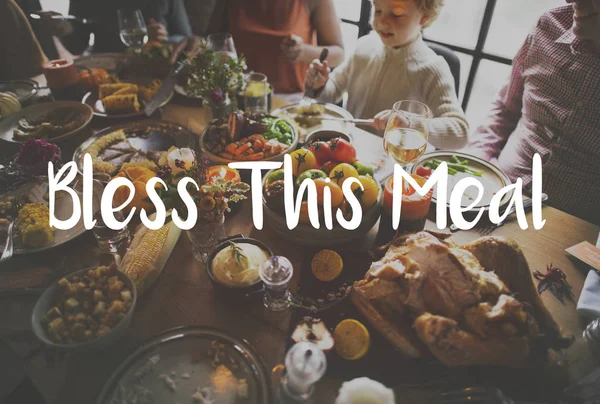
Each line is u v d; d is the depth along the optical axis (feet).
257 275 2.57
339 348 2.37
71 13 7.14
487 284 2.36
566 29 4.28
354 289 2.49
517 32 6.70
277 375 2.28
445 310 2.35
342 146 3.19
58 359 2.32
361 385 2.14
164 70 5.12
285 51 5.42
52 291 2.42
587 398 2.11
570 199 4.39
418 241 2.55
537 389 2.20
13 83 4.92
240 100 4.50
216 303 2.64
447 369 2.28
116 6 6.94
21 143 3.91
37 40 5.95
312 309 2.56
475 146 5.02
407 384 2.22
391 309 2.42
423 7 4.41
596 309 2.48
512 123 5.06
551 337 2.27
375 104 5.27
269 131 3.78
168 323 2.54
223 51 4.77
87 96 4.72
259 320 2.54
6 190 3.46
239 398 2.16
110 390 2.17
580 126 4.15
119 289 2.46
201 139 3.70
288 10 5.93
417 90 4.91
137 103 4.45
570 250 2.89
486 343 2.16
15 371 3.39
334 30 6.23
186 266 2.88
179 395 2.17
